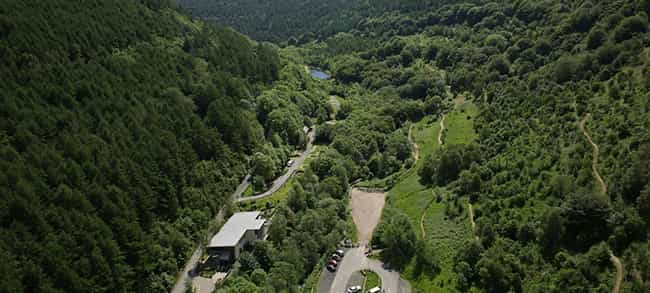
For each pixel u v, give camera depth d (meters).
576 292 81.19
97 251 88.88
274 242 113.06
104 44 151.50
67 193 93.00
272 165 150.12
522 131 130.00
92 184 99.81
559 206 96.25
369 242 124.25
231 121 152.00
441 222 120.12
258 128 168.00
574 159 102.44
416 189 143.50
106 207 97.38
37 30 130.62
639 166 85.38
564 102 125.50
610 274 79.50
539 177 107.75
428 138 174.50
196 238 114.69
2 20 123.75
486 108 159.00
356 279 109.44
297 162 165.62
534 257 93.00
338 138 170.12
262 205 131.38
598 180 94.62
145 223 105.56
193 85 159.12
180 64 167.38
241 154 150.62
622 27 131.25
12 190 88.31
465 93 197.62
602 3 154.00
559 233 91.25
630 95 107.44
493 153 131.25
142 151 115.56
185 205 119.69
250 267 103.19
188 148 130.00
